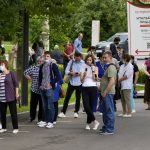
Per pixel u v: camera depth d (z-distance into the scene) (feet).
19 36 101.86
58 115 77.92
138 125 70.08
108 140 58.59
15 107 63.72
